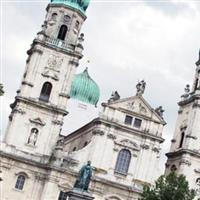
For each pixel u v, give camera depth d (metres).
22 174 93.00
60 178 93.31
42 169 93.75
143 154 98.56
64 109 97.31
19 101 95.88
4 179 92.00
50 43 99.88
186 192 74.75
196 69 109.81
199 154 100.44
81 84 115.56
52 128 96.56
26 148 94.56
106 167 96.31
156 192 75.31
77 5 104.25
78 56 100.31
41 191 92.94
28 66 99.19
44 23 100.69
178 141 106.19
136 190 95.50
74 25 102.62
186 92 109.62
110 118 98.44
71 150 113.12
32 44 101.31
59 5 103.06
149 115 100.38
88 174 68.81
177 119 109.00
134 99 100.44
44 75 98.31
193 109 103.94
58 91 98.38
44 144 95.56
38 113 96.56
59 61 99.69
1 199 91.12
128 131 98.69
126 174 96.94
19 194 92.06
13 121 94.88
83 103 117.25
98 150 96.62
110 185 95.00
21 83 98.81
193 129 102.06
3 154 92.31
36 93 97.19
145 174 97.69
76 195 66.50
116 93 100.50
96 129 97.88
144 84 101.75
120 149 97.94
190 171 99.88
